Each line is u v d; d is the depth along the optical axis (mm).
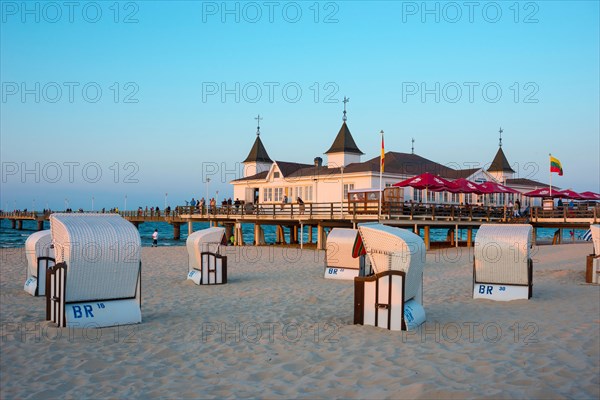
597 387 6879
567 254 28969
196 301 14539
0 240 59375
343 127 46281
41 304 13945
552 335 9781
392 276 10422
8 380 7418
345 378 7461
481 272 14758
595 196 43625
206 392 6977
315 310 12961
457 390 6750
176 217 61219
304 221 36812
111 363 8234
